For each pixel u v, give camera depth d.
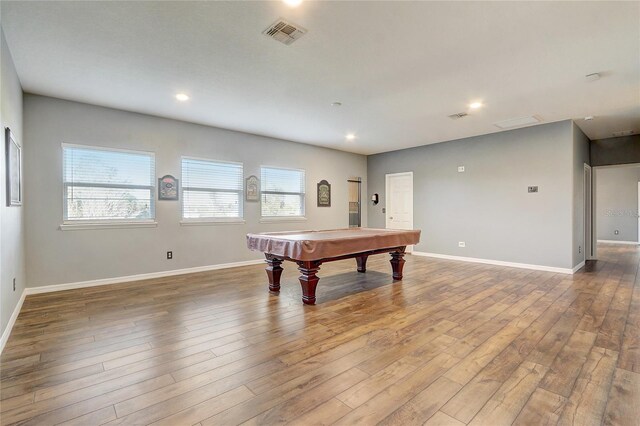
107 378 1.97
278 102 4.16
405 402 1.73
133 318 3.01
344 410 1.66
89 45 2.72
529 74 3.32
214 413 1.64
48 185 3.92
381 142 6.64
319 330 2.72
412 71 3.24
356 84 3.58
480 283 4.36
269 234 4.26
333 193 7.35
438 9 2.23
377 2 2.16
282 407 1.69
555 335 2.60
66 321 2.92
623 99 4.04
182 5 2.19
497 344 2.44
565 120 5.00
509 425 1.55
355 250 3.71
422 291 3.95
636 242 9.04
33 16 2.30
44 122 3.89
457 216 6.38
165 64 3.08
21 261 3.48
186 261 5.04
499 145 5.76
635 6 2.20
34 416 1.62
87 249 4.18
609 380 1.94
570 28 2.47
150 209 4.73
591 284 4.29
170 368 2.10
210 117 4.81
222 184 5.50
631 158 5.95
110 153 4.39
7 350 2.35
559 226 5.09
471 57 2.95
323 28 2.47
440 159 6.66
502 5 2.19
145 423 1.57
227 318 3.01
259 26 2.44
